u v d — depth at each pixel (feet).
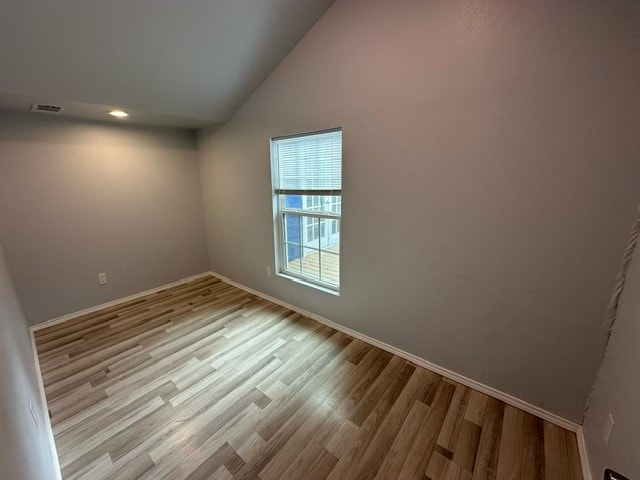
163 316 9.34
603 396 4.32
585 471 4.36
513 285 5.24
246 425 5.25
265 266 10.28
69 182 8.84
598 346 4.59
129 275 10.57
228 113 9.30
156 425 5.25
